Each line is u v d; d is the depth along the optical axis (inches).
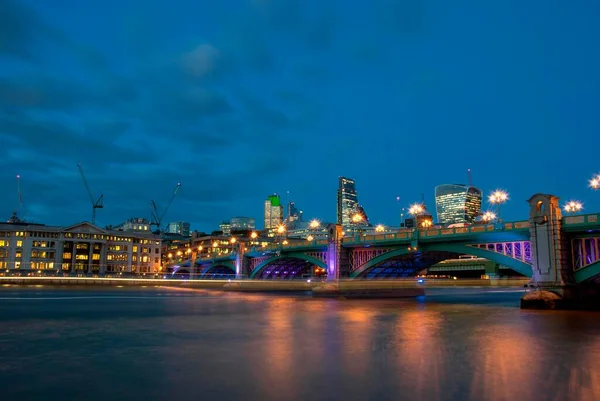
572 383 791.7
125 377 835.4
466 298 3804.1
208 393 735.7
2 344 1206.3
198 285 6899.6
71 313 2164.1
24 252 7721.5
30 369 900.0
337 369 901.2
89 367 917.2
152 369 900.0
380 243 3531.0
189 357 1022.4
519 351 1109.7
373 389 756.0
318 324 1713.8
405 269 3941.9
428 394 727.7
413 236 3228.3
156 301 3225.9
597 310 2266.2
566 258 2341.3
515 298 3818.9
